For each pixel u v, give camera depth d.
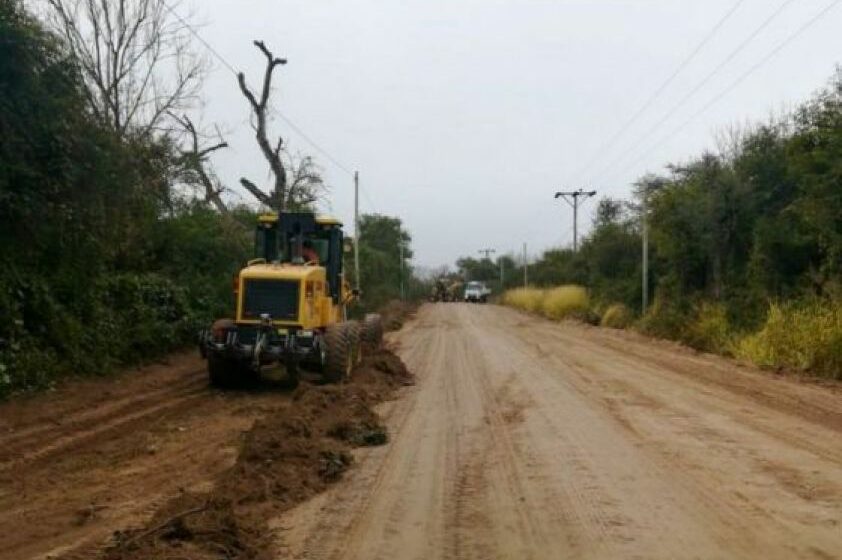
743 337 21.94
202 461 9.77
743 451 10.05
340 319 18.22
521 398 14.41
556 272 59.91
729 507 7.71
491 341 27.09
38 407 12.64
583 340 27.45
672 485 8.48
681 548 6.60
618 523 7.25
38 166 14.23
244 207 30.80
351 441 10.58
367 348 19.78
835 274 20.59
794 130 24.50
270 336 15.19
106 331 16.73
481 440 10.85
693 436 10.97
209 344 15.09
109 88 22.75
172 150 24.59
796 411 12.99
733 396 14.53
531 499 8.03
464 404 13.86
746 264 25.53
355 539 6.86
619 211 59.97
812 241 21.97
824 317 18.70
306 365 15.52
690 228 28.08
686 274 29.39
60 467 9.48
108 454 10.14
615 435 11.05
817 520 7.32
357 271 41.31
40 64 14.16
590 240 49.22
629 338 28.28
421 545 6.71
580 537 6.88
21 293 14.28
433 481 8.75
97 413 12.58
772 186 25.58
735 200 25.72
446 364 20.03
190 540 6.64
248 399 14.38
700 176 27.86
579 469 9.19
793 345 18.98
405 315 45.44
